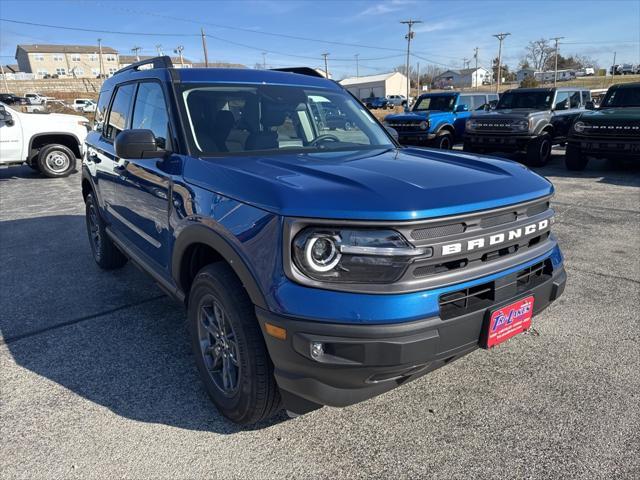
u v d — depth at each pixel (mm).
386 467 2322
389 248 2025
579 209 7402
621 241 5762
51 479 2270
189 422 2668
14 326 3854
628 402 2752
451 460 2355
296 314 2037
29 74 97750
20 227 7055
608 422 2590
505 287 2359
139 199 3459
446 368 3152
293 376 2141
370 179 2275
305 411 2381
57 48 106750
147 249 3490
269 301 2115
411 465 2330
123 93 4105
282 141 3193
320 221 2020
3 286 4723
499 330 2340
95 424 2656
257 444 2488
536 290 2535
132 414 2738
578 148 10641
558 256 2777
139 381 3066
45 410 2783
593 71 97312
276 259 2102
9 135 11102
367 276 2049
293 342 2059
